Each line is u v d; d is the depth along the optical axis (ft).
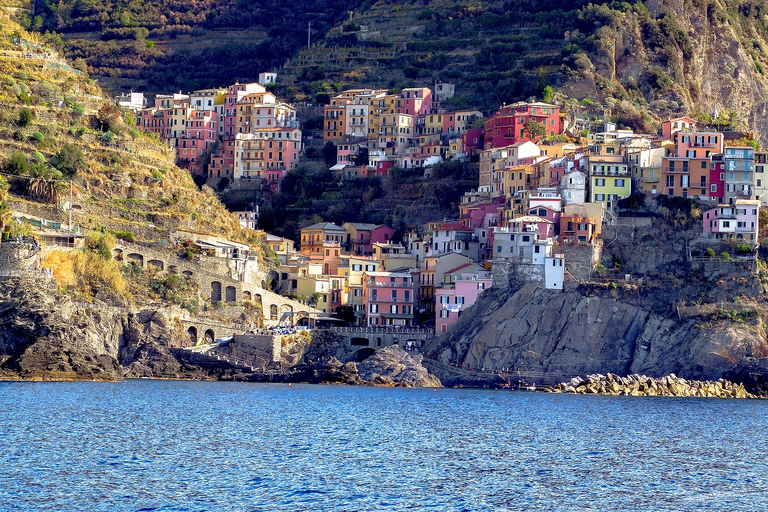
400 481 600.39
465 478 613.93
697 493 591.78
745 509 557.74
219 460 638.12
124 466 609.01
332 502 548.31
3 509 513.86
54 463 608.19
